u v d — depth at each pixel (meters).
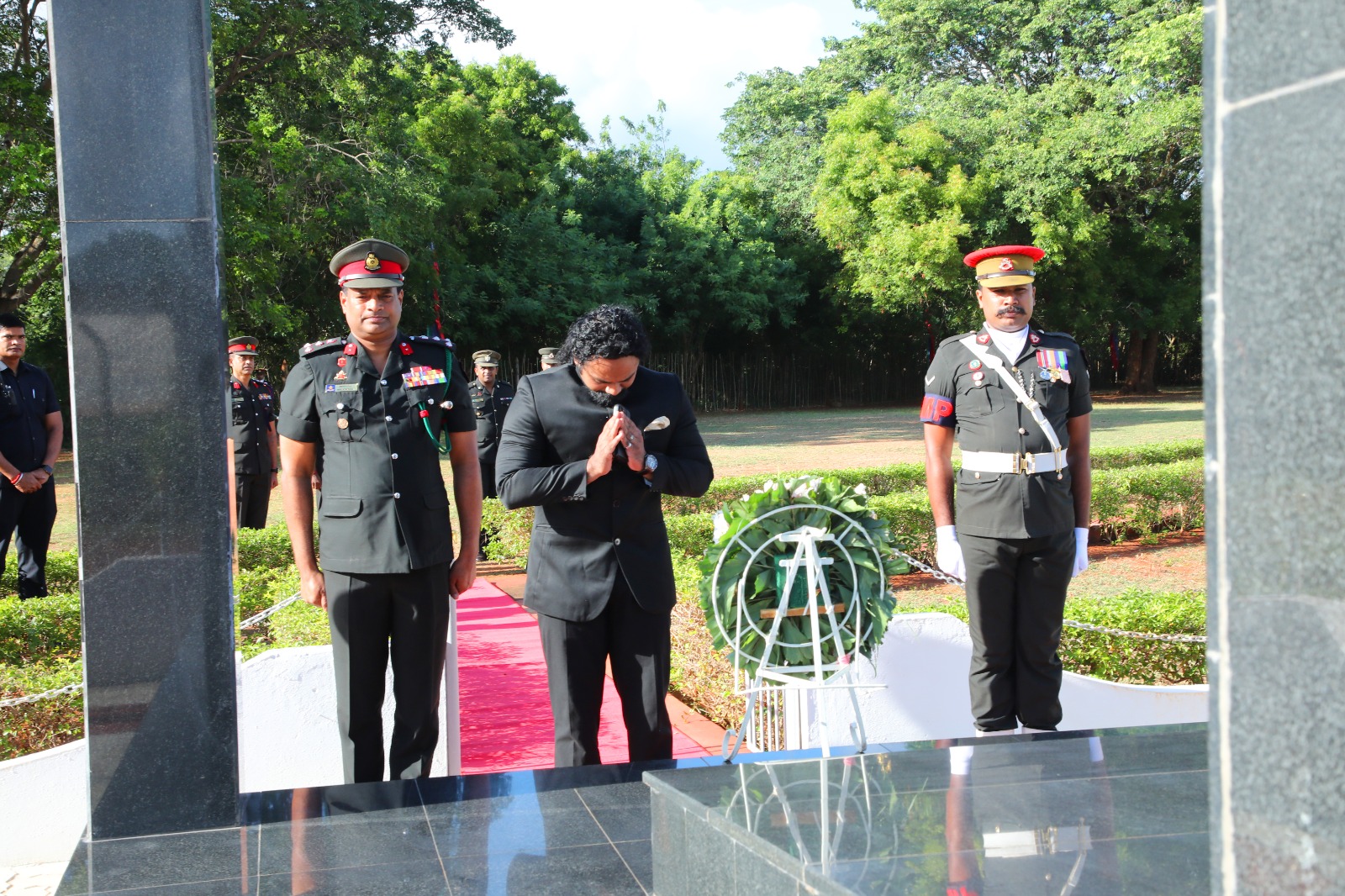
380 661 3.47
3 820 3.67
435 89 23.58
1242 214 1.20
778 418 29.58
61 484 14.97
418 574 3.45
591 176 32.69
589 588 3.40
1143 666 5.06
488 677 5.81
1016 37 31.27
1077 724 4.53
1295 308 1.15
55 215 15.80
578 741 3.44
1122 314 31.31
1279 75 1.16
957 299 31.02
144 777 2.84
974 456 4.21
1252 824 1.22
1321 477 1.14
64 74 2.70
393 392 3.52
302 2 17.28
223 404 2.81
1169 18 27.36
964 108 29.34
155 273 2.76
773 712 4.49
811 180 32.47
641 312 29.81
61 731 4.32
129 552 2.80
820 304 34.72
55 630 5.87
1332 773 1.13
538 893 2.50
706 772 2.64
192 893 2.51
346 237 19.70
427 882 2.56
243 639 5.84
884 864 1.98
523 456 3.46
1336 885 1.14
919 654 4.40
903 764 2.70
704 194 32.19
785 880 2.02
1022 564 4.16
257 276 17.20
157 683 2.83
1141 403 31.41
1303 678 1.16
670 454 3.58
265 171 18.22
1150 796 2.39
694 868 2.38
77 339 2.75
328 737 4.02
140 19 2.72
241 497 9.12
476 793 3.12
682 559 7.07
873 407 34.91
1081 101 28.58
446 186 22.12
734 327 32.28
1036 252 4.31
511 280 26.50
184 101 2.74
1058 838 2.12
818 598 3.15
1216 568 1.25
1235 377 1.22
